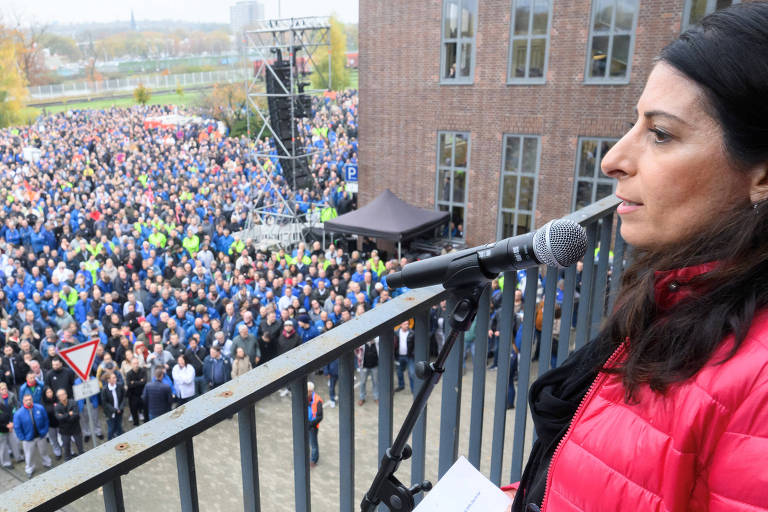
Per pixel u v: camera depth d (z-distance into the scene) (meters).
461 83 18.52
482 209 19.05
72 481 0.79
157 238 19.11
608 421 0.78
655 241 0.76
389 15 19.33
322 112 52.66
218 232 21.20
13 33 69.19
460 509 1.16
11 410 9.58
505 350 1.75
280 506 8.45
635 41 15.77
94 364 10.72
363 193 21.31
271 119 24.41
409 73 19.39
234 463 9.47
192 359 10.82
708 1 14.77
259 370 1.05
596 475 0.77
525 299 1.83
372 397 10.98
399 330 9.80
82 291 14.11
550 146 17.55
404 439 1.23
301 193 25.47
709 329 0.67
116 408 10.05
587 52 16.45
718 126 0.67
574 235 1.04
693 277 0.72
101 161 37.47
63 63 89.38
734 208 0.70
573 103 16.95
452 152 19.33
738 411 0.63
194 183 29.39
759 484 0.61
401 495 1.23
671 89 0.71
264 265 16.25
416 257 18.69
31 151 37.38
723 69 0.65
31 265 17.16
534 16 16.98
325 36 23.48
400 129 20.02
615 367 0.81
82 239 18.61
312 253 17.83
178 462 0.94
